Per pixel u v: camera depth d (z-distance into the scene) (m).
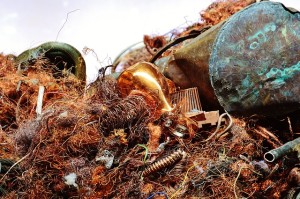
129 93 2.88
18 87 3.04
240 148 2.71
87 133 2.67
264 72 2.79
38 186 2.54
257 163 2.62
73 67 3.38
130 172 2.64
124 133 2.71
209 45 2.87
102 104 2.77
